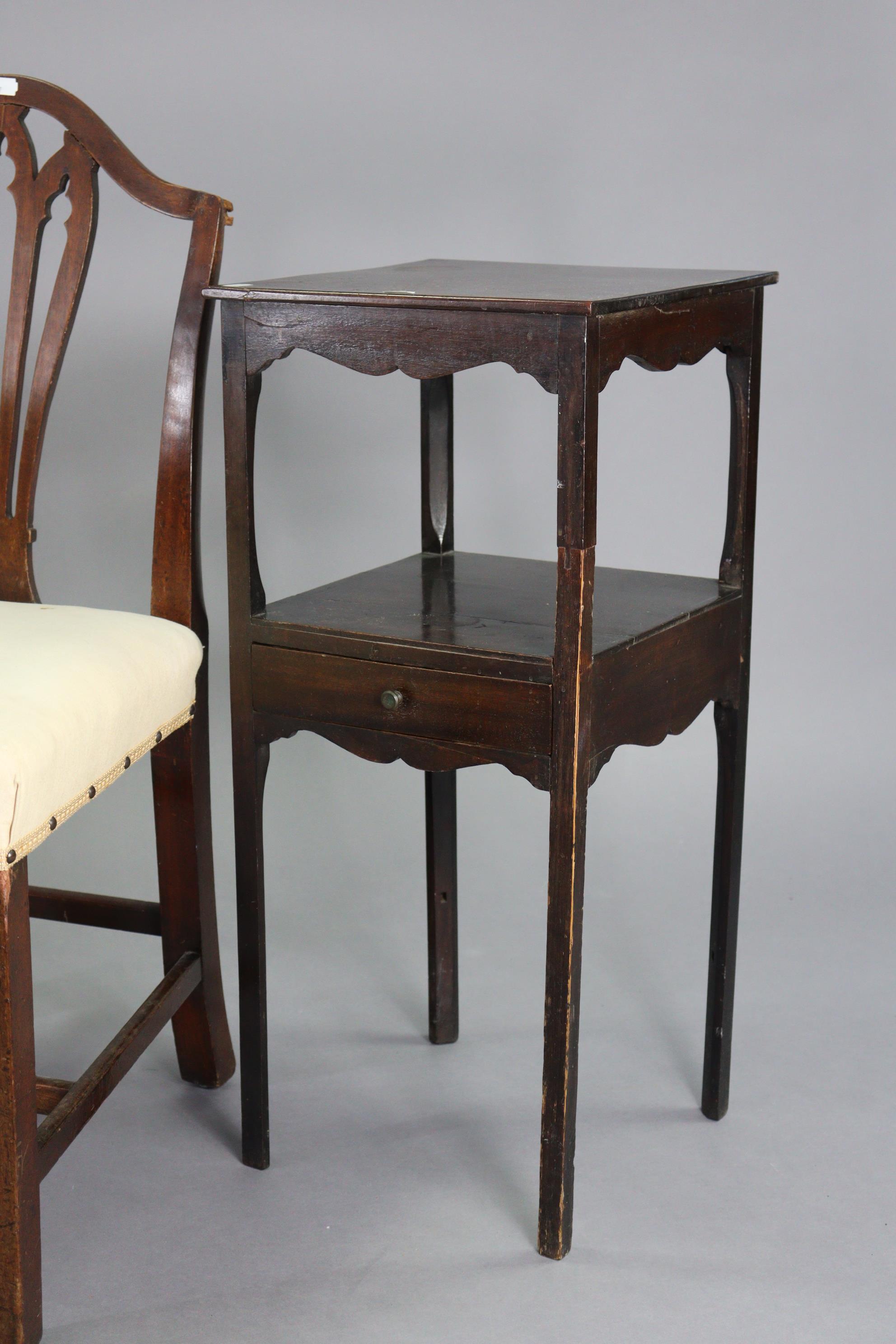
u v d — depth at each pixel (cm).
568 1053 132
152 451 226
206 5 213
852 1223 142
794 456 222
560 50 211
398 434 224
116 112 219
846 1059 170
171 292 220
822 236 213
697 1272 135
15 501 155
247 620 138
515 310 117
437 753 131
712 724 234
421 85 214
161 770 154
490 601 145
